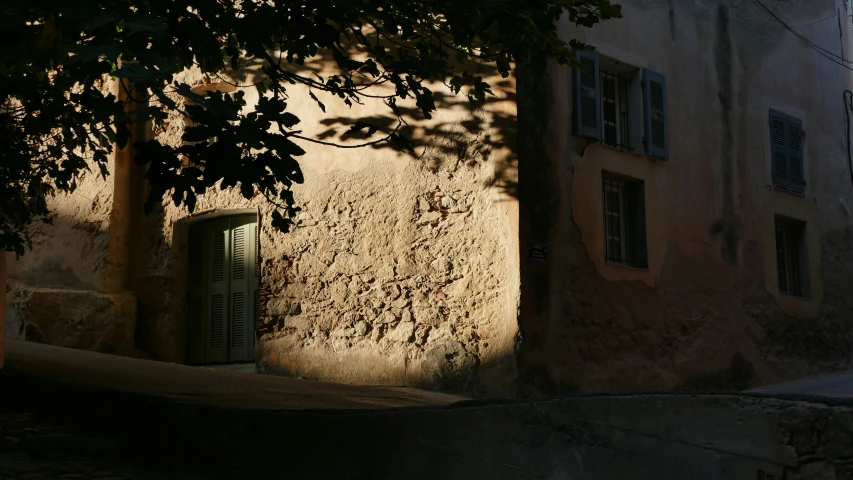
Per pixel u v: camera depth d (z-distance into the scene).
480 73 10.38
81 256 11.92
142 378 8.16
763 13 13.96
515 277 9.88
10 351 8.83
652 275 11.42
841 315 14.41
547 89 10.58
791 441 3.61
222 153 5.54
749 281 12.82
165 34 4.88
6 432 5.86
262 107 5.57
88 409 6.33
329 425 5.21
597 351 10.55
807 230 14.05
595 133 10.98
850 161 15.22
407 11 6.77
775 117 13.81
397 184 10.66
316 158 11.12
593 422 4.18
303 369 10.83
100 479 5.31
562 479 4.23
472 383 9.94
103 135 7.62
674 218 11.90
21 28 4.70
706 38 12.89
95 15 4.71
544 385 9.88
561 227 10.45
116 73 5.00
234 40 6.52
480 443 4.55
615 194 11.47
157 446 5.93
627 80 11.88
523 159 10.17
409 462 4.82
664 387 11.24
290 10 6.39
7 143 7.27
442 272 10.31
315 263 10.97
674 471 3.89
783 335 13.19
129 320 11.82
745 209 12.98
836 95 15.16
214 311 11.86
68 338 11.39
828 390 11.83
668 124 12.02
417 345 10.30
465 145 10.38
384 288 10.57
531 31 6.78
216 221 12.02
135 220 12.23
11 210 7.46
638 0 11.94
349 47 11.02
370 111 10.91
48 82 6.70
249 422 5.59
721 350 12.16
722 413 3.80
